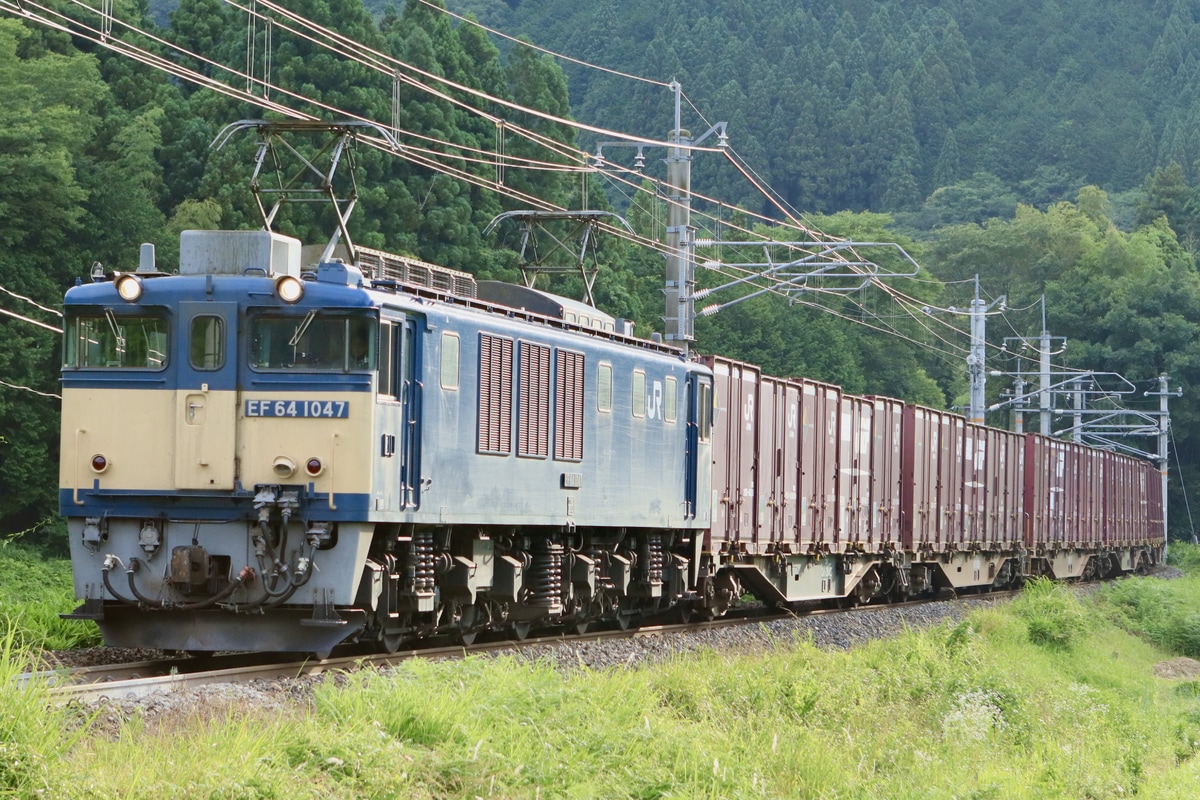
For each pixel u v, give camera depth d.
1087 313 199.25
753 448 54.75
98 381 31.59
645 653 38.66
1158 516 143.38
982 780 28.33
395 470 31.95
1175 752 39.88
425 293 34.56
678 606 52.56
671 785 22.83
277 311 31.16
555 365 39.59
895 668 39.62
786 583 58.31
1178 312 193.25
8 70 86.88
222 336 31.19
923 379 188.38
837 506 62.41
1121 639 70.00
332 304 31.02
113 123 95.62
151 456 31.27
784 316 170.00
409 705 22.97
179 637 31.59
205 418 31.05
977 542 80.62
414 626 35.00
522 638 41.00
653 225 168.88
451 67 117.75
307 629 31.14
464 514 35.00
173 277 31.75
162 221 93.75
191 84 112.94
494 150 118.62
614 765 23.59
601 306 123.62
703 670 34.06
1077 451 102.25
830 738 29.94
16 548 81.50
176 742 19.80
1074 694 44.03
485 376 36.00
